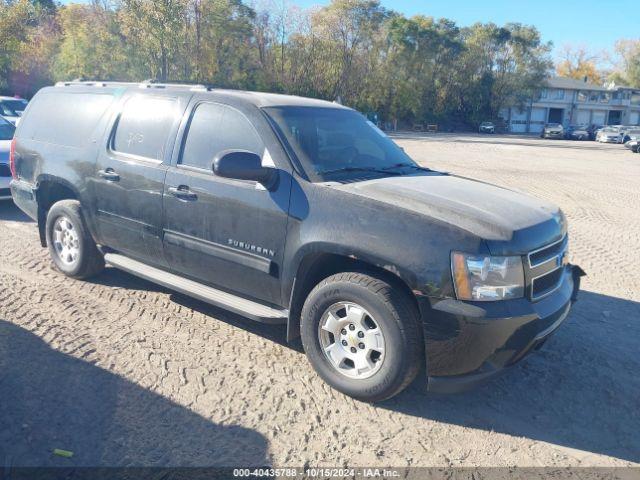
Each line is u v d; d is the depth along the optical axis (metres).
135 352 4.25
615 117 89.00
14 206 9.37
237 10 49.38
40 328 4.57
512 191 4.51
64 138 5.57
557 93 85.25
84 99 5.56
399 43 64.94
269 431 3.38
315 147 4.24
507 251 3.39
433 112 72.25
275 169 4.02
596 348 4.70
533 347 3.58
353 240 3.58
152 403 3.59
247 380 3.94
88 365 4.02
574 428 3.57
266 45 54.88
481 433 3.48
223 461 3.08
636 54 91.38
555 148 37.28
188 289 4.55
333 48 57.88
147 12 39.25
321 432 3.40
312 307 3.80
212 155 4.39
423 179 4.32
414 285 3.39
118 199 4.95
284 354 4.35
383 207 3.60
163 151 4.68
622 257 7.67
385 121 67.31
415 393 3.91
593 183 16.19
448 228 3.42
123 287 5.60
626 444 3.43
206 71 48.78
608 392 4.01
